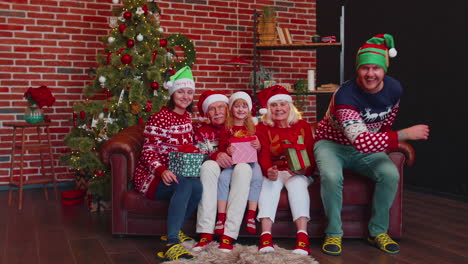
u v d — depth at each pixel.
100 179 3.18
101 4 4.27
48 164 4.12
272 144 2.34
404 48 3.93
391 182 2.19
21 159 3.39
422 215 2.95
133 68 3.52
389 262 2.04
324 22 5.09
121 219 2.44
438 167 3.62
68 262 2.07
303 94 4.48
